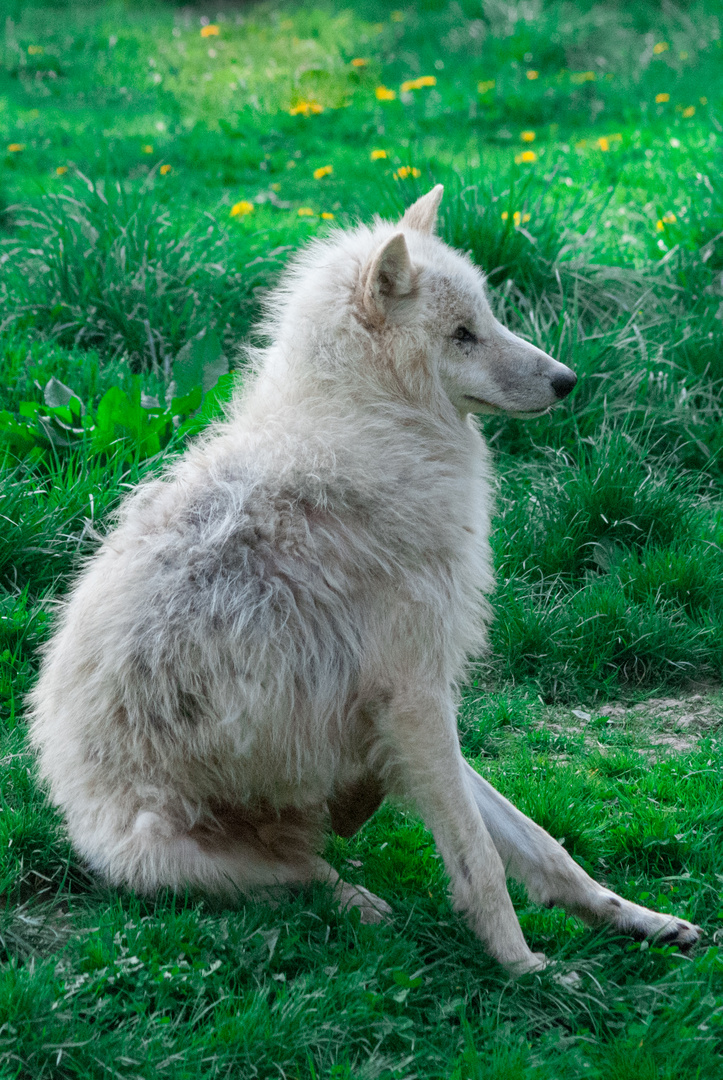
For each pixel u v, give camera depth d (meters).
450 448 6.11
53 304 13.73
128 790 5.62
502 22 33.12
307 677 5.54
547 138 23.94
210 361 11.81
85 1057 4.54
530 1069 4.61
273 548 5.60
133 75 31.34
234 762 5.58
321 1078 4.64
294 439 5.80
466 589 5.96
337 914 5.62
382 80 30.11
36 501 9.39
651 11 33.16
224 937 5.32
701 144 21.44
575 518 10.39
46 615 8.52
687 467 12.14
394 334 5.92
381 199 15.60
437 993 5.24
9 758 6.92
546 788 7.13
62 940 5.44
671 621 9.52
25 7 38.44
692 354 13.23
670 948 5.58
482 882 5.45
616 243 16.42
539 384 6.11
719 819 6.95
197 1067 4.52
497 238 13.84
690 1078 4.71
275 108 27.42
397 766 5.71
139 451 10.02
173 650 5.47
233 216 18.31
